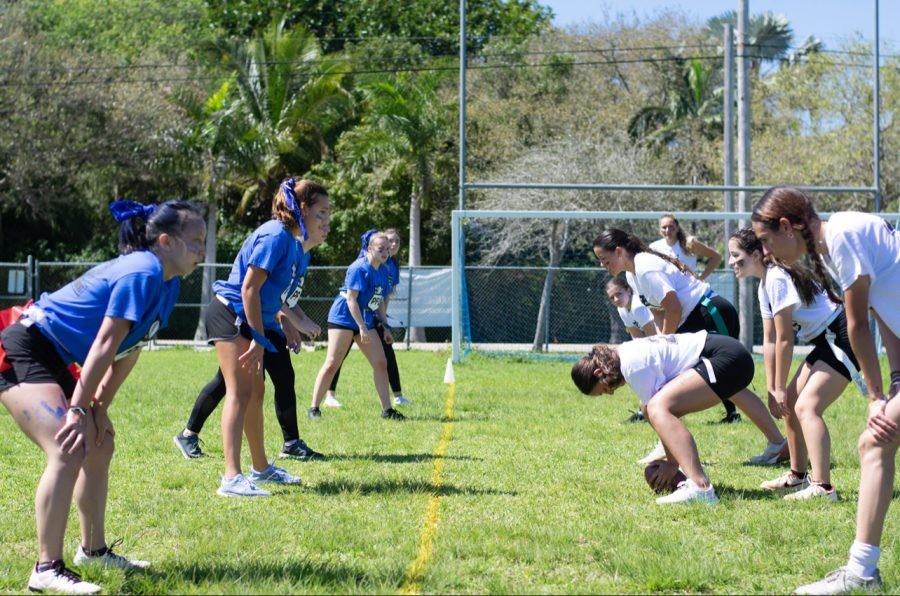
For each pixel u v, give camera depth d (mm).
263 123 33656
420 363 20125
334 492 6852
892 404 4461
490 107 36406
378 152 32406
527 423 10547
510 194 31984
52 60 31750
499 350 22609
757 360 20641
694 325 8727
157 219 4703
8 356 4508
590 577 4898
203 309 28516
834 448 8781
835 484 7215
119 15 43781
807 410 6699
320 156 36750
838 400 13055
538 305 26469
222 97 32250
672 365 6617
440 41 44656
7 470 7762
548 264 32000
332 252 35312
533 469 7734
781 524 5836
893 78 32219
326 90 33906
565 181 31969
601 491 6883
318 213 6969
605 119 36156
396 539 5523
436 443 9102
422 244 36594
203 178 33094
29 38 32250
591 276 26266
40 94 31312
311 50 34406
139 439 9305
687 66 39625
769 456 8180
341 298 10883
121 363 4777
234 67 35375
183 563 5023
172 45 41938
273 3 45906
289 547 5434
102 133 31891
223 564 5012
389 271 11445
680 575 4781
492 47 39594
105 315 4445
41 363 4531
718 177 33562
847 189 20672
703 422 11008
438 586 4660
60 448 4457
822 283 4949
